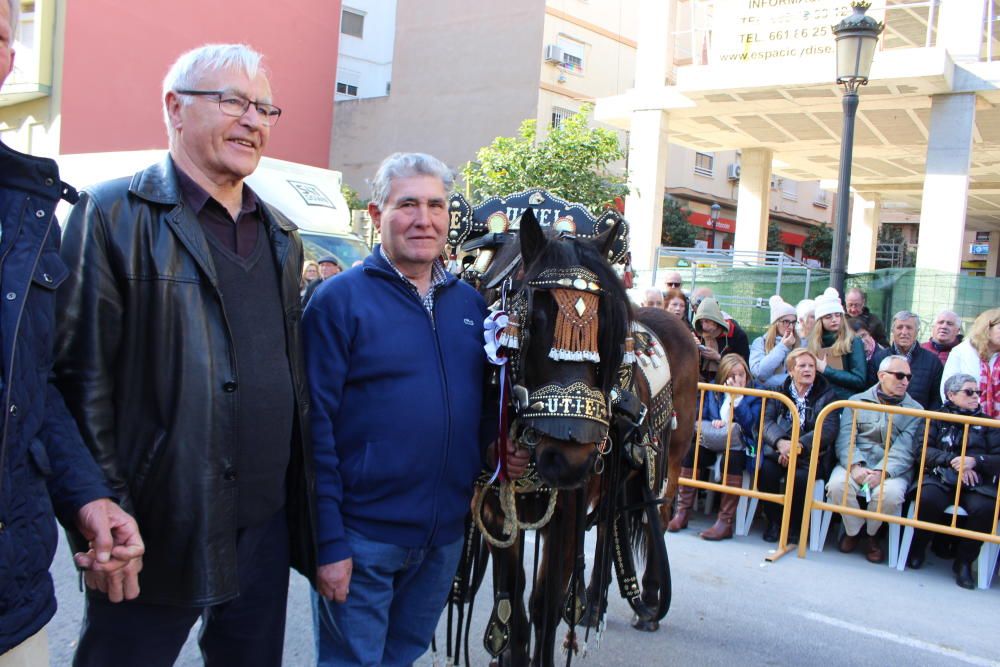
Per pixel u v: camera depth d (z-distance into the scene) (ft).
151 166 6.46
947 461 15.37
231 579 6.35
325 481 7.14
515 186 30.99
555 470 7.63
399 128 75.20
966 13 33.30
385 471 7.23
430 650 11.36
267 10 65.92
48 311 5.13
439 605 8.05
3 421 4.67
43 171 5.10
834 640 12.36
